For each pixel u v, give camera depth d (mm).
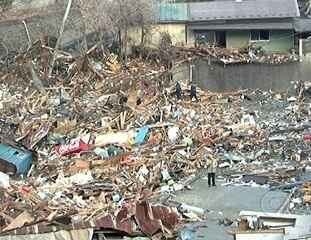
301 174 34438
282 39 63750
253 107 46938
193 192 32906
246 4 65062
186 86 52219
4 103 46188
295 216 27875
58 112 43906
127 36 61625
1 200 29891
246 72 57719
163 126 40531
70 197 30984
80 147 37562
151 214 28188
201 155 37000
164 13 64938
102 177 33844
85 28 59094
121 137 38875
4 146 37000
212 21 64500
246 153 37656
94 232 26547
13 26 60031
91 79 52906
